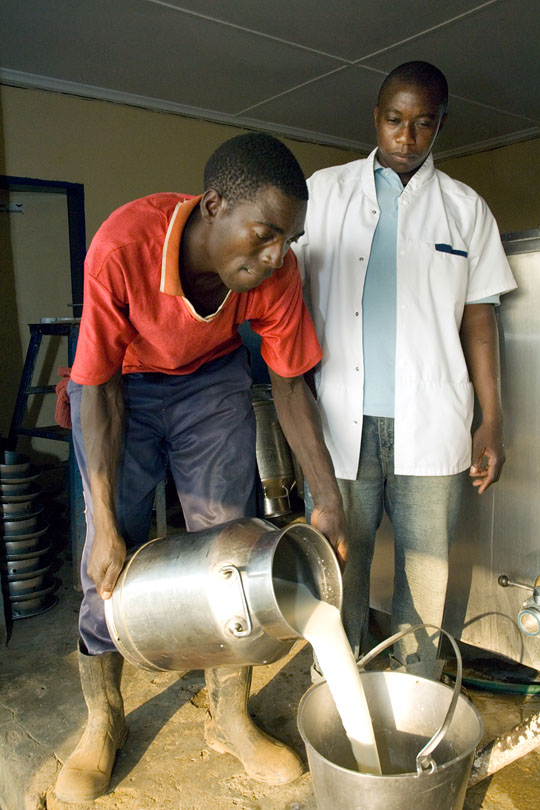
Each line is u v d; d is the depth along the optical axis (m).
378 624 2.57
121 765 1.84
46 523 2.96
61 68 4.82
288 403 1.79
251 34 4.39
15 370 5.34
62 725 2.05
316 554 1.52
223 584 1.35
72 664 2.42
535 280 2.03
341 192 1.94
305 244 1.99
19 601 2.79
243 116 6.11
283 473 3.24
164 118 5.71
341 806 1.34
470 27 4.40
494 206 7.25
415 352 1.84
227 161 1.29
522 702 2.14
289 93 5.50
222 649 1.41
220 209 1.32
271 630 1.35
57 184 5.17
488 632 2.27
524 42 4.63
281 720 2.04
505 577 2.17
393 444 1.89
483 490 2.00
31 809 1.71
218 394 1.80
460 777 1.35
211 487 1.79
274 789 1.74
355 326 1.88
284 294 1.62
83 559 1.71
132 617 1.46
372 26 4.34
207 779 1.78
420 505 1.90
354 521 1.97
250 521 1.48
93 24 4.15
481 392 1.98
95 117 5.31
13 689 2.26
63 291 5.52
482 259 1.96
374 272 1.88
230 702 1.83
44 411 5.46
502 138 7.00
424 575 1.95
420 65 1.77
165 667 1.53
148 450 1.79
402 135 1.78
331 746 1.59
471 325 2.00
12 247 5.26
